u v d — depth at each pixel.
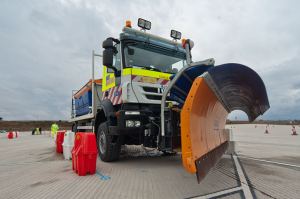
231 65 3.10
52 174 4.89
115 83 6.10
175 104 4.97
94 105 8.05
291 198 3.23
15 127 60.12
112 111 5.95
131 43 5.96
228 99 4.68
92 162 4.81
